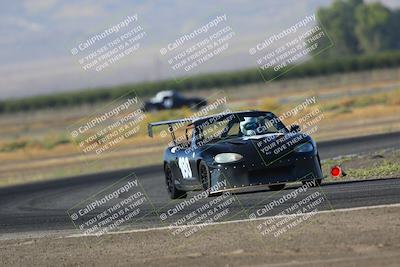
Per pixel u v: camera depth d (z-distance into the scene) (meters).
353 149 89.44
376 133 111.62
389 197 46.69
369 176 60.12
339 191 51.66
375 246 34.91
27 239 47.78
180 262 36.16
